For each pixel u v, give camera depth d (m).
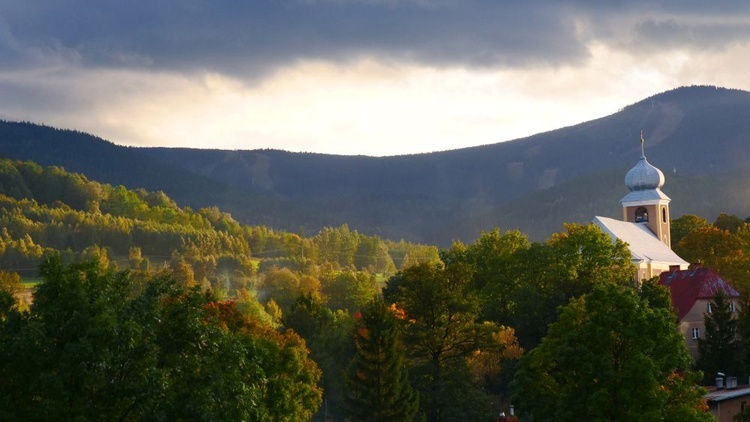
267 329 124.88
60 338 65.75
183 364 70.50
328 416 157.38
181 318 72.12
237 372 73.69
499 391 154.62
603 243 192.25
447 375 132.88
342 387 149.88
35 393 64.06
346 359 162.38
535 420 99.94
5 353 64.88
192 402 67.12
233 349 74.31
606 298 94.81
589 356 92.31
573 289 185.25
